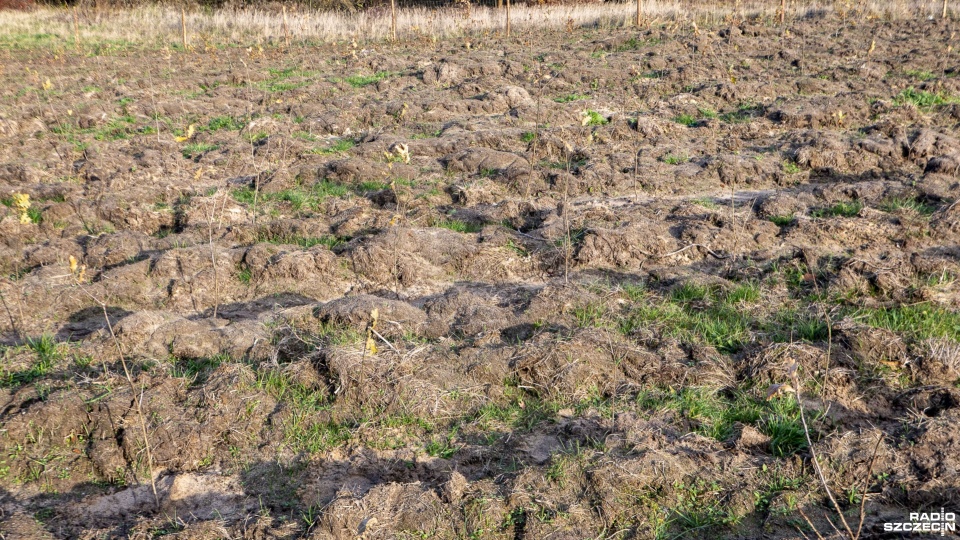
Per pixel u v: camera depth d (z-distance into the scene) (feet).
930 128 30.55
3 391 14.74
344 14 76.79
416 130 35.06
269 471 13.17
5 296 19.34
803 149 28.32
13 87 47.65
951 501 11.50
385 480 12.85
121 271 20.49
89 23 79.66
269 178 28.68
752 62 43.52
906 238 20.84
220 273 20.59
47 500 12.65
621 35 53.62
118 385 14.99
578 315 17.83
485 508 11.55
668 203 25.12
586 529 11.32
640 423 13.79
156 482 13.06
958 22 50.62
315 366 15.40
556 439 13.75
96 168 30.40
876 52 44.01
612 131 32.81
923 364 14.83
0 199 27.12
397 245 21.81
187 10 84.99
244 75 48.19
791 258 20.29
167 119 39.37
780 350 15.40
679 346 16.31
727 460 12.64
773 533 11.21
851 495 11.68
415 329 17.30
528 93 40.40
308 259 21.02
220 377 15.07
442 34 62.59
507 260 21.47
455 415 14.44
